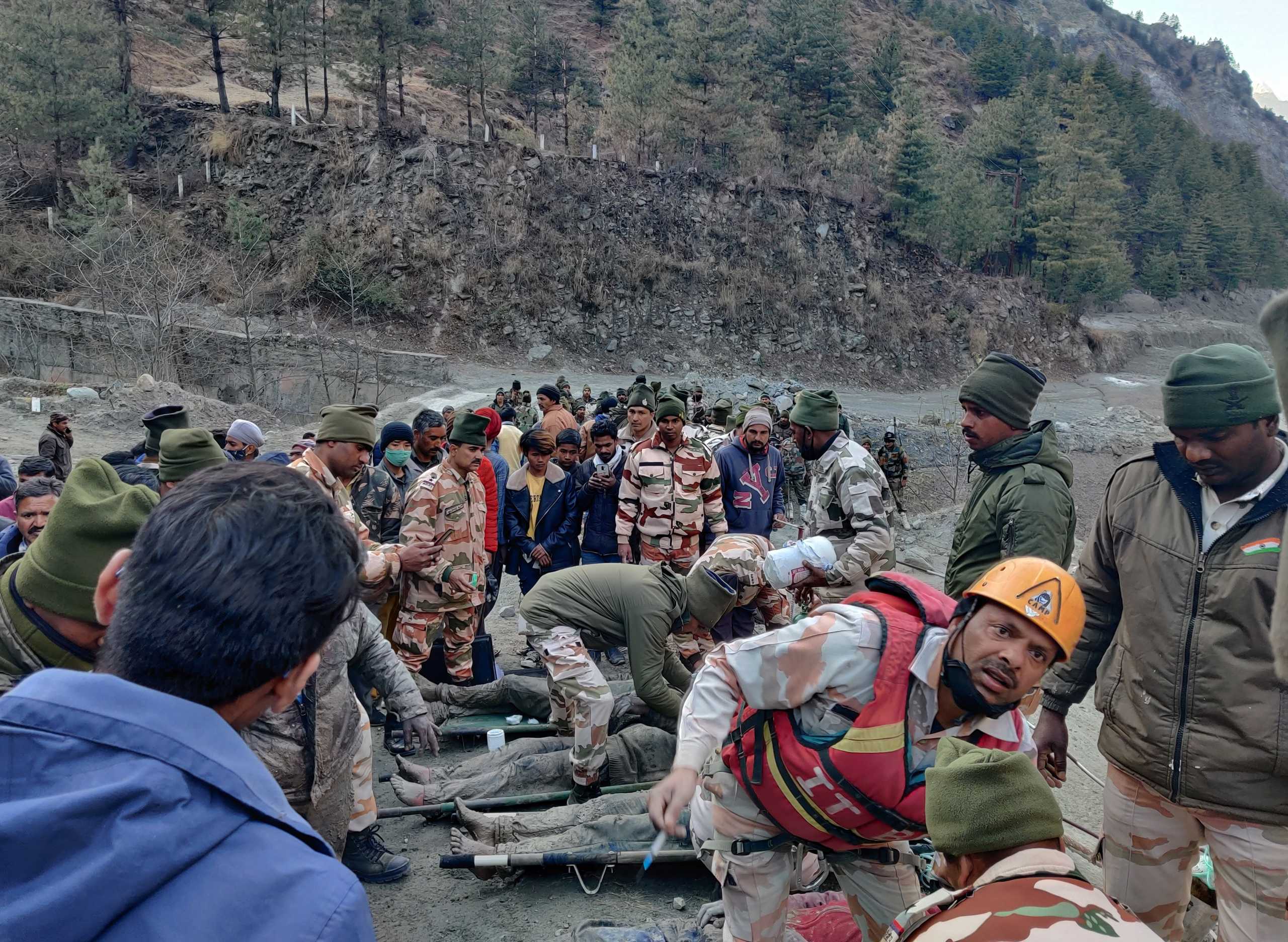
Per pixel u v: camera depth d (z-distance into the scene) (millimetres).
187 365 33625
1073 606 2010
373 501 6715
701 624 4250
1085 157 70750
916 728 2227
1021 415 3500
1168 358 68500
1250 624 2363
